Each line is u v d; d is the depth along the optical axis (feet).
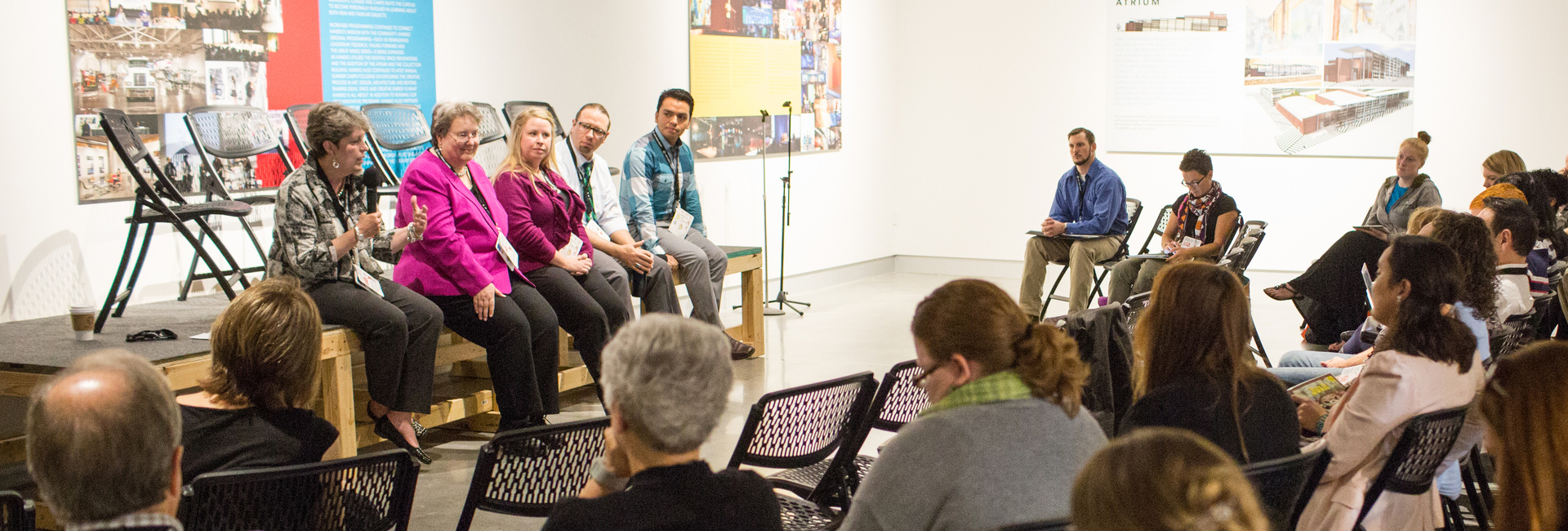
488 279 12.98
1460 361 7.88
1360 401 7.84
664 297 16.81
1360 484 7.89
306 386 7.48
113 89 14.37
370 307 12.12
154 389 4.76
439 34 18.31
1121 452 3.20
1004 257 29.86
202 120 14.47
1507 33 25.18
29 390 10.87
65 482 4.57
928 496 5.35
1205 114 27.53
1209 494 2.98
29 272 13.74
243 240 15.97
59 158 13.96
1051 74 28.71
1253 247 19.03
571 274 14.69
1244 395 6.68
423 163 13.08
